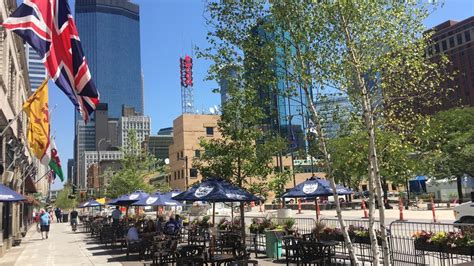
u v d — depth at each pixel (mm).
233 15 10141
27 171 35656
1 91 19531
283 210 31312
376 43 8695
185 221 32188
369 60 8656
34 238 31875
